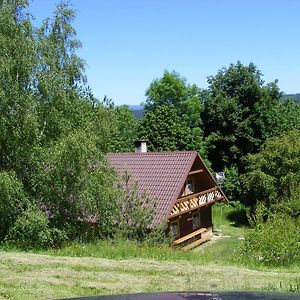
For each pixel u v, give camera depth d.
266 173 28.72
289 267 11.86
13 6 16.42
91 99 19.53
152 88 54.66
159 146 39.34
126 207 16.59
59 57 17.77
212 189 27.00
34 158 16.62
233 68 41.69
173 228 23.16
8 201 15.63
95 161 17.34
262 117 39.28
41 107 16.67
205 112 42.06
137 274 10.02
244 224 31.19
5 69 15.45
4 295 7.85
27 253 12.67
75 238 16.73
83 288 8.66
